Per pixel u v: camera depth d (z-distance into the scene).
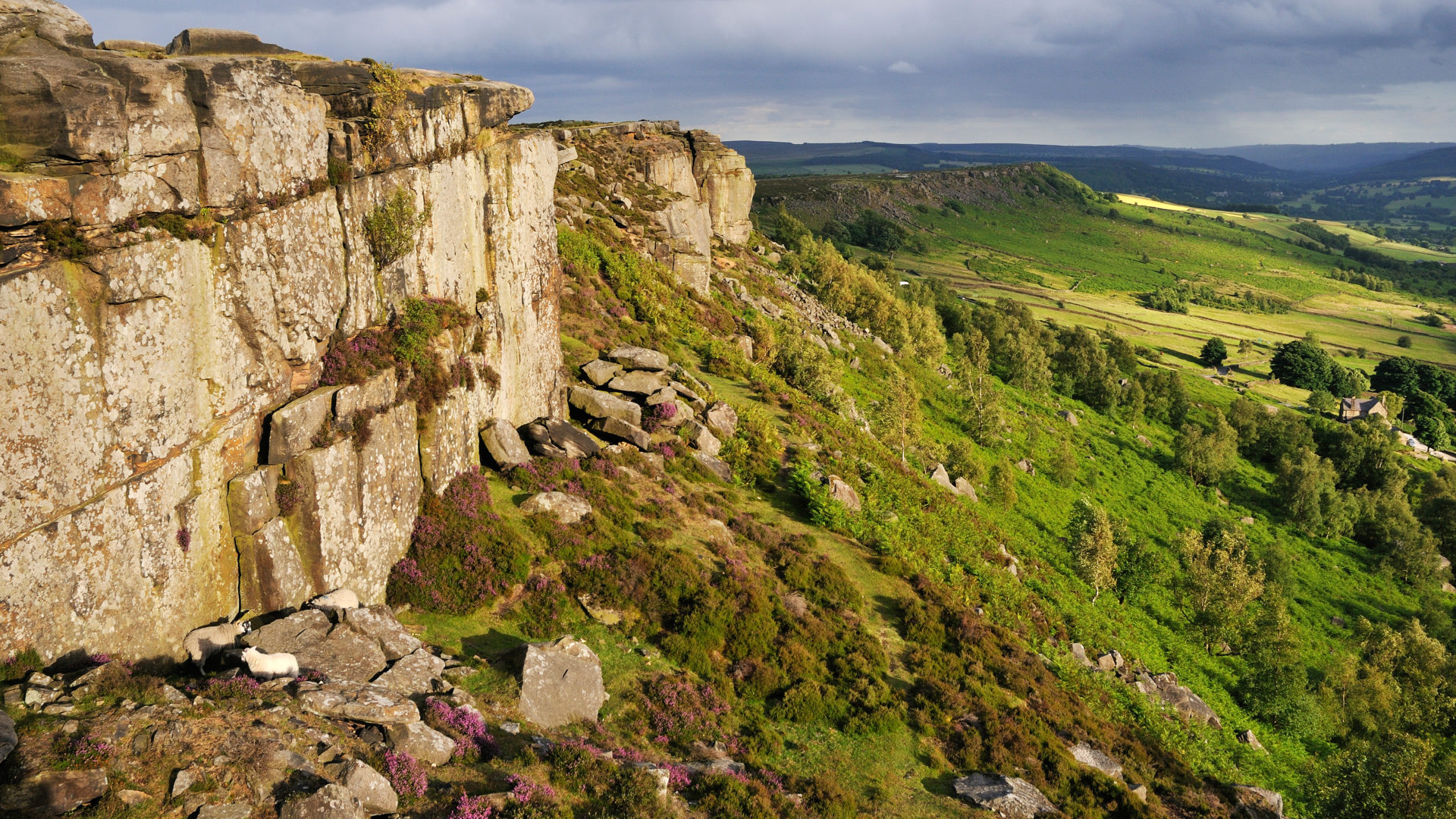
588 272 59.72
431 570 25.97
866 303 114.69
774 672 28.41
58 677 14.67
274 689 17.03
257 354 20.06
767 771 23.05
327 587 22.08
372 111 24.27
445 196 28.52
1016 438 92.25
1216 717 44.34
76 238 15.14
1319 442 130.50
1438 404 177.38
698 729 24.20
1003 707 31.42
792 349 70.31
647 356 46.00
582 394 40.25
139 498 16.73
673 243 77.38
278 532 20.31
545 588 27.55
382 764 16.12
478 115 30.75
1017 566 52.62
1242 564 57.91
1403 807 36.44
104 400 15.84
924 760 26.86
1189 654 53.03
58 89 14.71
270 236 20.14
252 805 13.61
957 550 48.03
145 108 16.45
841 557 39.09
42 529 14.73
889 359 99.12
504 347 33.50
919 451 68.94
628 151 92.50
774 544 37.28
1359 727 53.59
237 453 19.64
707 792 20.50
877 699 28.72
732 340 68.00
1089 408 124.25
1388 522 95.75
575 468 35.16
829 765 25.08
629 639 27.38
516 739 20.17
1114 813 27.42
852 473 50.25
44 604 14.87
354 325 24.19
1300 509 94.88
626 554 30.64
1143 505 88.00
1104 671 41.53
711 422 46.62
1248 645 54.62
